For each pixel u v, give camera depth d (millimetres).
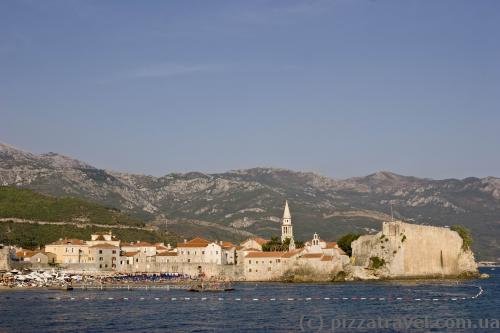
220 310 186375
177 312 181750
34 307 193250
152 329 151000
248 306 196750
